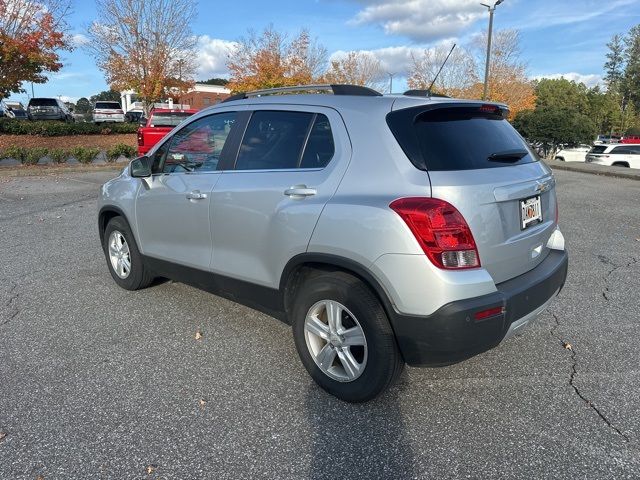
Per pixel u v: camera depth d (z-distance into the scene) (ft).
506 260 9.86
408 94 11.71
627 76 270.67
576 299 16.22
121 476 8.34
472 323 8.86
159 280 17.80
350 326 10.22
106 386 11.00
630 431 9.51
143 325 14.10
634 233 25.77
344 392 10.27
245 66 98.99
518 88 104.47
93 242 23.02
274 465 8.64
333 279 10.03
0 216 29.09
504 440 9.28
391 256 8.98
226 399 10.55
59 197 35.86
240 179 11.89
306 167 10.78
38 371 11.59
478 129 10.62
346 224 9.52
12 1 70.69
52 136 83.61
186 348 12.77
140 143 53.31
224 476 8.38
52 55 74.90
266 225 11.10
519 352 12.60
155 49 92.99
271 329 13.91
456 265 8.88
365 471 8.51
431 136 9.70
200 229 12.94
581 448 9.05
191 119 13.89
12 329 13.78
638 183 49.16
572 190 42.80
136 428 9.57
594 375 11.50
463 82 104.99
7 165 53.47
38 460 8.68
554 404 10.39
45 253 21.21
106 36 91.15
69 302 15.71
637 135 246.06
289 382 11.21
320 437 9.36
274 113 11.84
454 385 11.11
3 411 10.05
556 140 102.37
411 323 9.04
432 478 8.36
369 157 9.79
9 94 77.00
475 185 9.23
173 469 8.52
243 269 11.93
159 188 14.17
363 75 109.50
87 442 9.16
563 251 12.13
